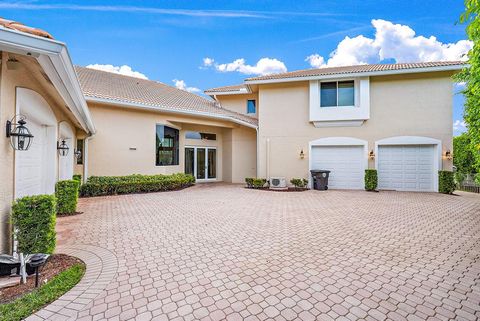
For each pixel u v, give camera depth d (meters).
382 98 14.25
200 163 18.73
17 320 2.75
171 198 11.37
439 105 13.56
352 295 3.33
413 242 5.46
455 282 3.68
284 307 3.06
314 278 3.80
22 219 3.87
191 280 3.73
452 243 5.40
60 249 4.95
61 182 7.89
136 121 14.11
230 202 10.39
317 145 15.16
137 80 19.55
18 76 4.25
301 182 14.76
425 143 13.66
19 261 3.68
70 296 3.25
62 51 3.26
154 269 4.09
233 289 3.48
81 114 7.47
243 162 18.69
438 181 13.41
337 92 14.84
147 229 6.38
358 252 4.87
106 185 12.00
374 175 13.83
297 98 15.51
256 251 4.92
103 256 4.61
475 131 7.55
